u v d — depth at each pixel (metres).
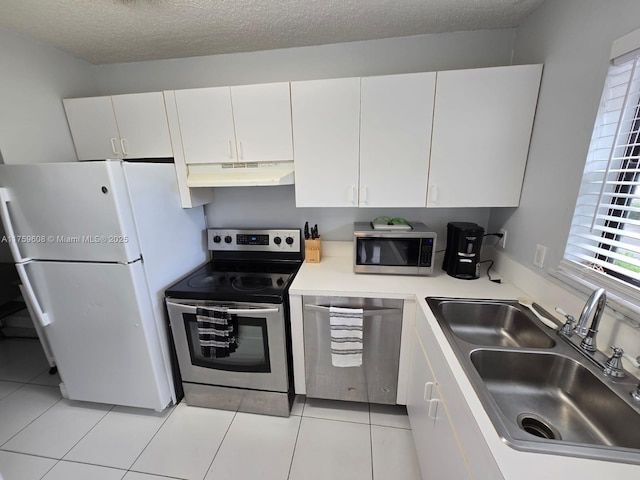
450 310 1.39
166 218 1.71
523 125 1.42
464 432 0.81
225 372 1.70
